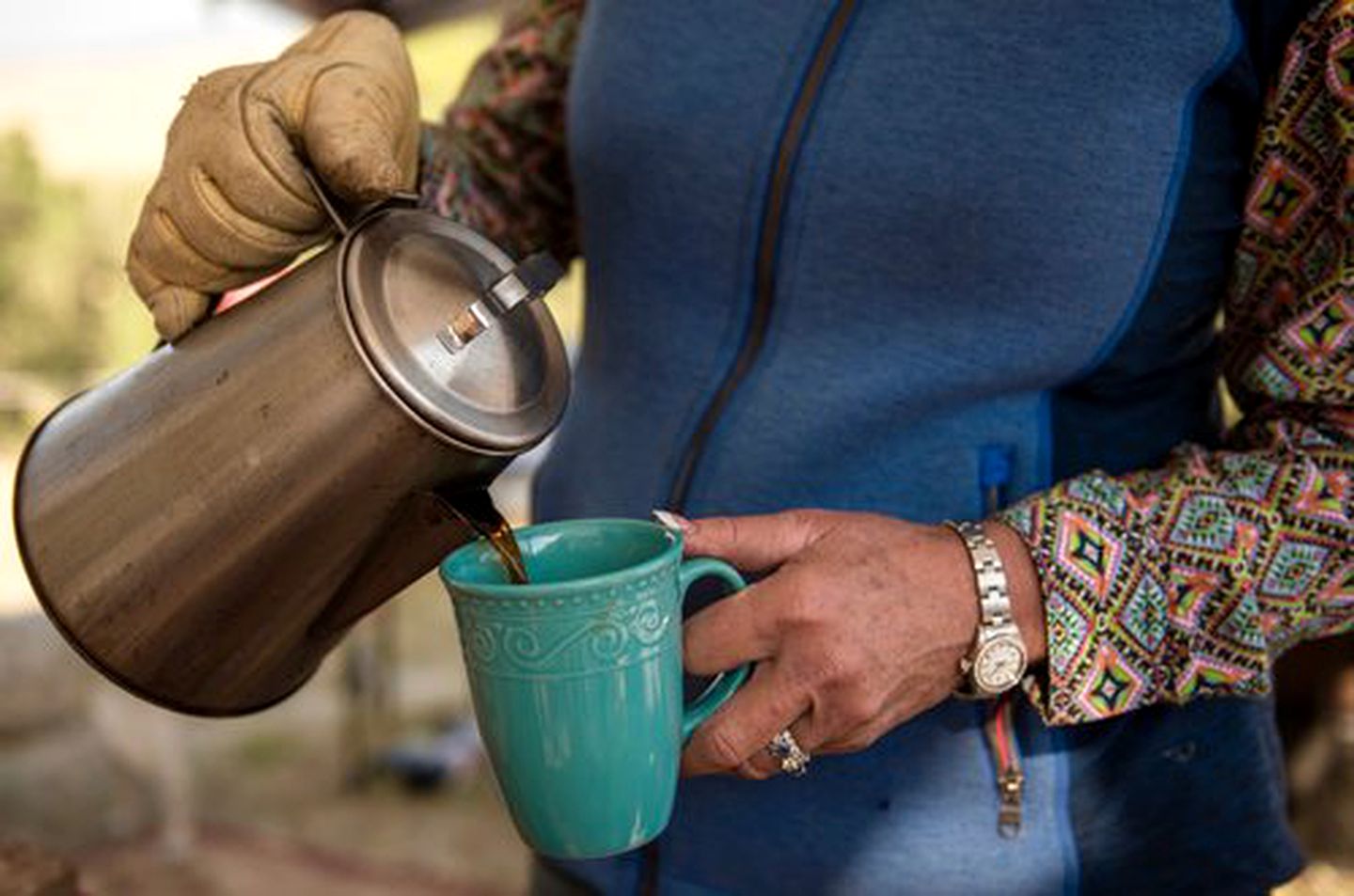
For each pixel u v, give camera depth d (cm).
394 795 375
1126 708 81
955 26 82
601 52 95
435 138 105
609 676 67
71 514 75
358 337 67
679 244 92
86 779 333
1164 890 92
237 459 70
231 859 335
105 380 81
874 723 77
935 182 83
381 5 306
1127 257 82
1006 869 90
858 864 91
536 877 108
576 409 104
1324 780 277
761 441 90
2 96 925
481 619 67
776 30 87
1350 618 83
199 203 74
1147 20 78
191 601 73
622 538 75
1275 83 79
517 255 113
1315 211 80
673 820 96
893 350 87
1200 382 93
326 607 77
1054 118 81
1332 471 81
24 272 741
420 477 68
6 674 330
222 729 420
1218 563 80
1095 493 81
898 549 77
